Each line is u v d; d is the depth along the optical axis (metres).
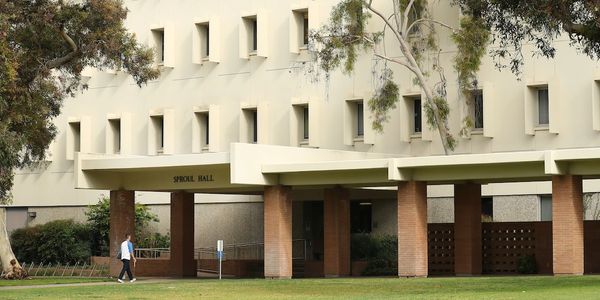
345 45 49.56
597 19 30.75
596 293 27.45
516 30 35.50
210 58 59.31
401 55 52.62
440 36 51.44
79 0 50.25
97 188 48.25
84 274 54.84
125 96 63.53
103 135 64.44
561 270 38.59
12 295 33.81
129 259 44.03
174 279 47.25
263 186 44.84
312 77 55.38
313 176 43.91
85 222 65.38
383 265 49.59
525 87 48.78
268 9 57.50
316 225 57.81
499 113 49.69
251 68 58.12
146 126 62.44
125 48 47.94
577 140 47.47
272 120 57.09
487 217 51.47
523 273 45.75
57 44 46.66
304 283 37.84
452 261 48.81
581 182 39.47
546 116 49.06
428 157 40.31
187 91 60.81
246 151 43.03
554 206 38.81
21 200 68.62
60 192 66.75
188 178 47.16
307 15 56.38
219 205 60.25
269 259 44.38
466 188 45.47
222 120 59.25
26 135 45.91
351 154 47.03
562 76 47.94
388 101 50.81
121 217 49.00
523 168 39.66
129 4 63.28
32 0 44.84
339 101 54.59
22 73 44.81
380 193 53.28
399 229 42.03
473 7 37.56
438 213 52.75
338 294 31.09
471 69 48.25
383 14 53.25
